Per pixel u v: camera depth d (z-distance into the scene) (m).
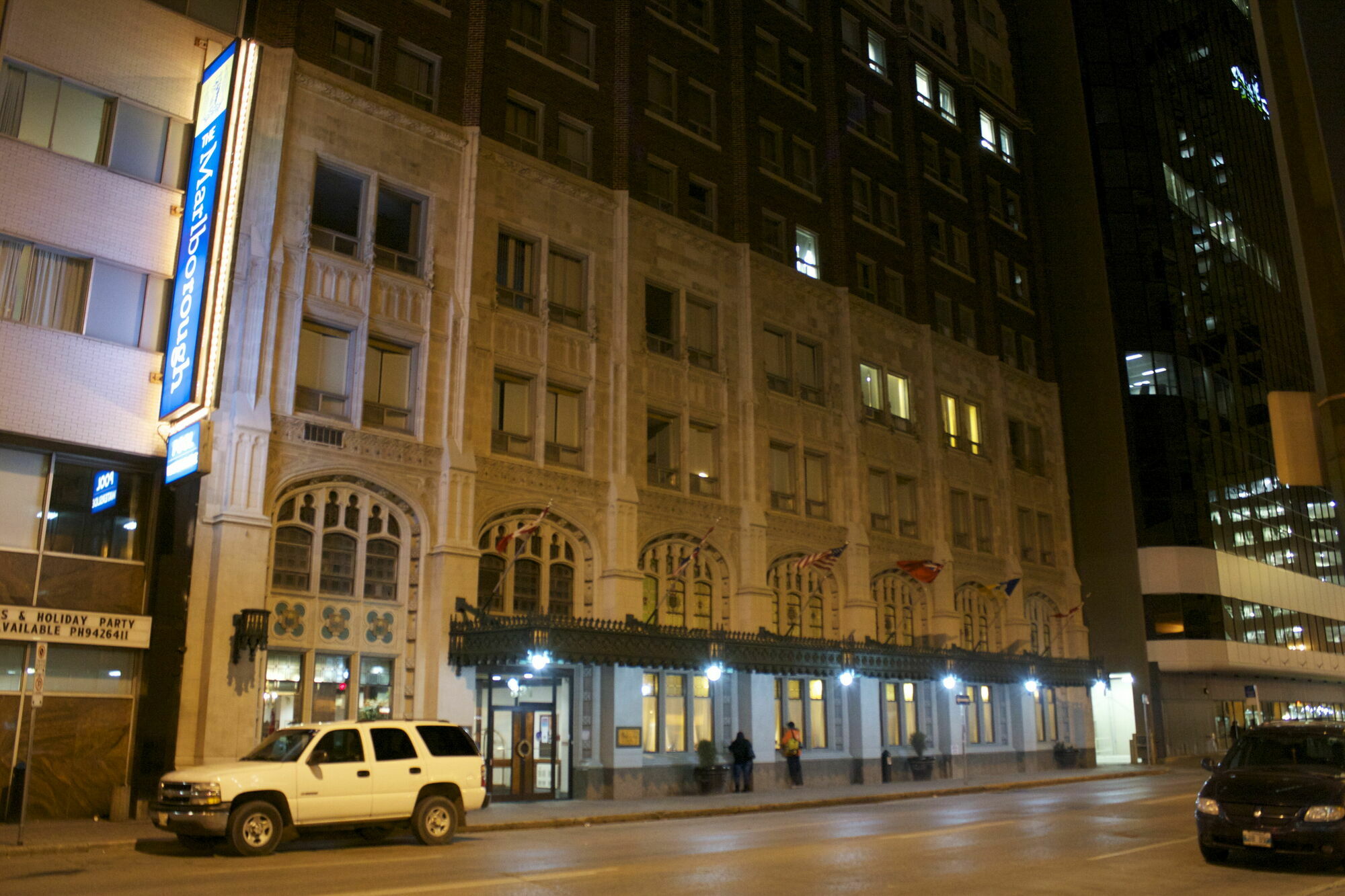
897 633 40.25
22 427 21.48
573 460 31.08
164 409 23.03
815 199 41.22
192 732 22.27
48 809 20.97
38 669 17.53
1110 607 53.28
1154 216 57.31
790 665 32.22
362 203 27.83
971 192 50.53
